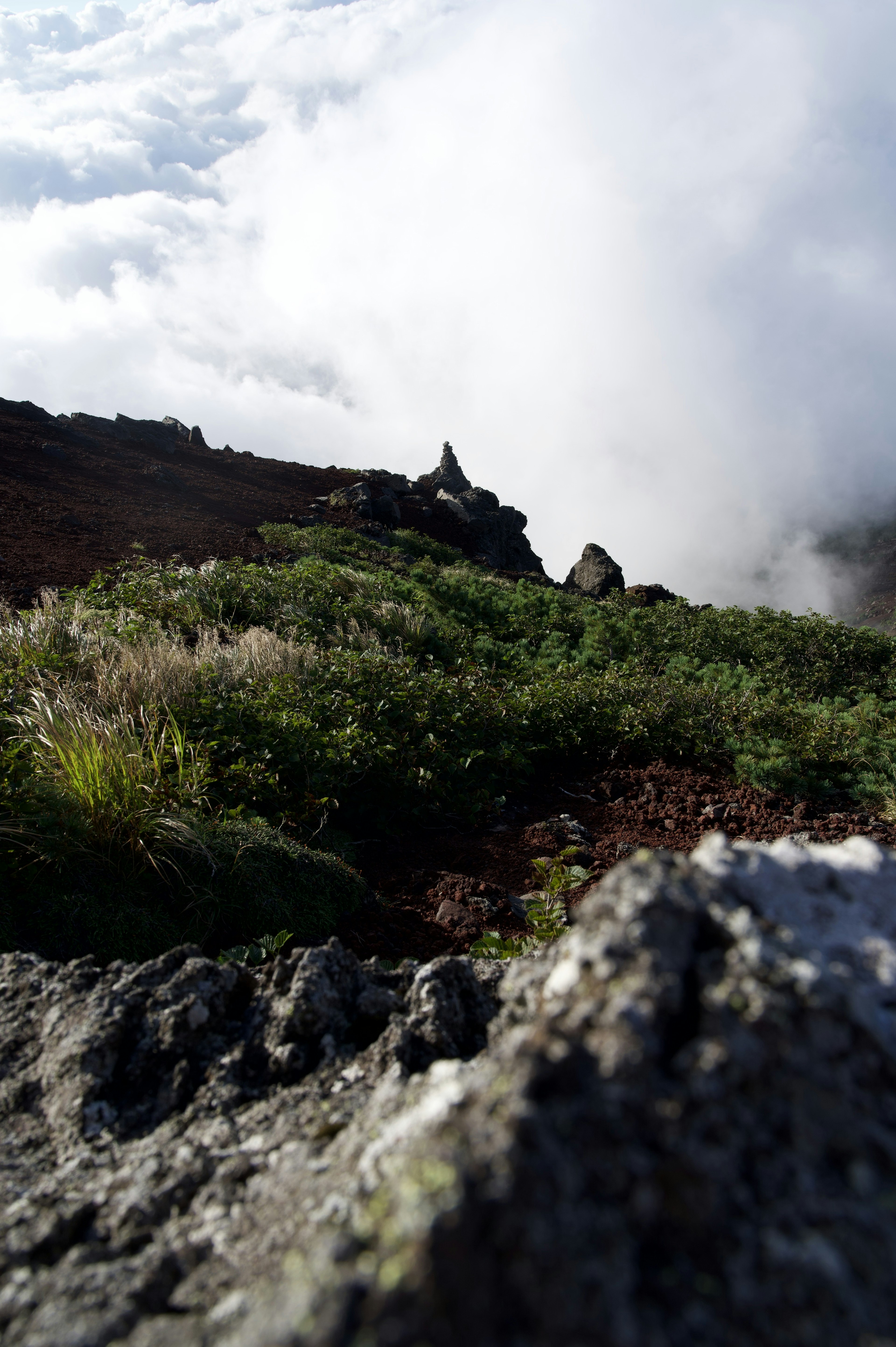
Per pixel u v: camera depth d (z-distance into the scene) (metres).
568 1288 0.72
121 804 3.68
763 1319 0.76
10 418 18.75
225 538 13.84
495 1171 0.77
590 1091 0.86
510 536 27.66
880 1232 0.82
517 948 3.24
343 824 5.16
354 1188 1.04
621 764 7.32
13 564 9.71
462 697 7.28
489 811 5.74
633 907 1.03
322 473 25.06
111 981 1.86
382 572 13.55
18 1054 1.70
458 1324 0.69
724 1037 0.91
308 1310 0.73
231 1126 1.45
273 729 5.34
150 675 5.48
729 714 8.35
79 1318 0.98
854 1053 0.92
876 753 7.96
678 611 14.57
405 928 3.94
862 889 1.14
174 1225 1.21
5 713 4.55
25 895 3.18
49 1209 1.28
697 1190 0.81
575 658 11.62
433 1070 1.36
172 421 26.42
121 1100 1.57
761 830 5.86
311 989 1.71
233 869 3.65
